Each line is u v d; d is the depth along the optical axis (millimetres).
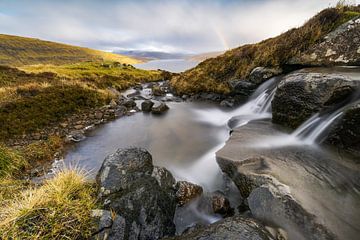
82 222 3514
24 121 10891
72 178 4559
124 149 5750
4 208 3762
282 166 4895
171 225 4398
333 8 12695
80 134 10398
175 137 10188
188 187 5344
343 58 9805
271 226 3418
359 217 3545
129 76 38531
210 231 3080
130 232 3686
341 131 5520
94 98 15977
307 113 6918
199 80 19641
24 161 7266
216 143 9297
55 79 23328
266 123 8469
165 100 18266
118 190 4516
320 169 4746
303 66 11312
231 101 15281
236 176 5035
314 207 3604
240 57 18172
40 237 3174
